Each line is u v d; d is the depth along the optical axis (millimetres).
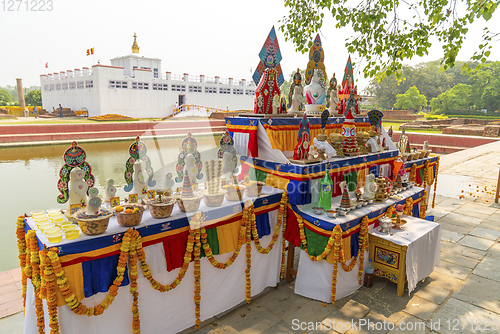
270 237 3840
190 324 3115
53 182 9977
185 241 2910
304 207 3818
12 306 3305
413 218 4555
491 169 11922
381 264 3877
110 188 2957
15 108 34094
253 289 3719
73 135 19500
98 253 2344
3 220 6613
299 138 3785
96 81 30703
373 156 4781
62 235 2281
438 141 23969
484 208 7305
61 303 2203
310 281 3678
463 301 3625
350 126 4879
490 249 5090
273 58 4270
